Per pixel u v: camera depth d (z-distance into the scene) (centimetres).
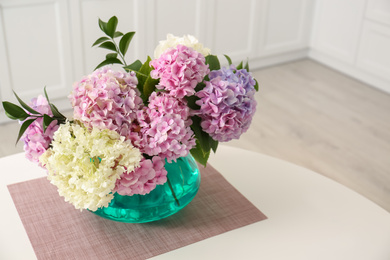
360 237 161
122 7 340
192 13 371
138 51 361
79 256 148
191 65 136
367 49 401
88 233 157
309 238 159
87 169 133
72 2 320
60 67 335
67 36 327
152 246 152
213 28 387
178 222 162
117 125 136
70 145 134
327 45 432
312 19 436
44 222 161
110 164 131
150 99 140
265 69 431
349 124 356
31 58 322
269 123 352
